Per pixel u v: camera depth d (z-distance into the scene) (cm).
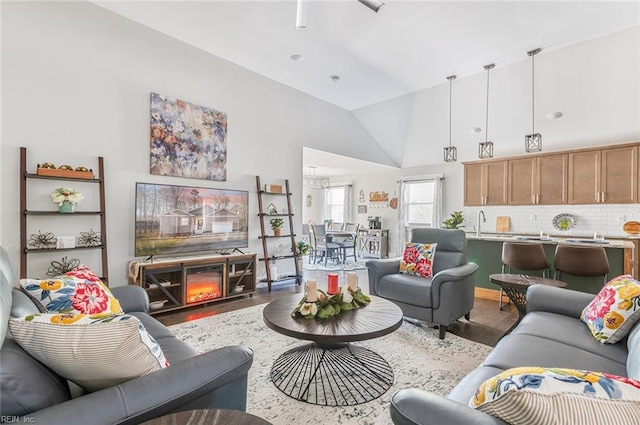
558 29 341
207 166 423
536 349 155
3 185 282
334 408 180
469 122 562
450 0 292
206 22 349
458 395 116
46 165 295
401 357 244
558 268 345
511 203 604
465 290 304
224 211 439
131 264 346
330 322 198
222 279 401
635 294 164
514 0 292
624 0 291
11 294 132
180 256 397
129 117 357
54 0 307
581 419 66
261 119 486
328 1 297
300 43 382
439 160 711
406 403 89
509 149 596
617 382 71
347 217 925
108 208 342
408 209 805
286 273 528
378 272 334
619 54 374
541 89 456
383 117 635
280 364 229
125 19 349
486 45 375
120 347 95
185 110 401
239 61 439
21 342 95
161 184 379
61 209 300
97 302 175
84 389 110
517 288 281
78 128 322
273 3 310
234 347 125
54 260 308
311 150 571
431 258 342
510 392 74
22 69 291
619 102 432
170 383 100
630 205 507
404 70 448
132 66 358
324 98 571
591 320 182
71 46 317
